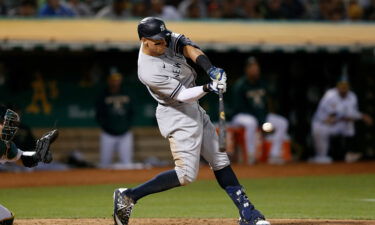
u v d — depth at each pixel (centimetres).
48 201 3850
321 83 7131
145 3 6975
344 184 4734
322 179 5091
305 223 2730
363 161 6700
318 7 7531
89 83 6769
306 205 3575
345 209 3384
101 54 6756
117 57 6800
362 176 5306
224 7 7112
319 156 6638
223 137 2247
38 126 6662
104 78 6800
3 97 6562
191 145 2414
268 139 6391
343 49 6612
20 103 6612
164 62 2381
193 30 6544
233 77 6969
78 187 4638
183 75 2428
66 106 6719
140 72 2395
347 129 6575
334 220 2847
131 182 4909
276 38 6531
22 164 2412
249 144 6091
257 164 6191
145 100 6881
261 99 6141
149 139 6862
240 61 6975
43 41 6075
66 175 5419
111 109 6028
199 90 2311
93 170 5850
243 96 6106
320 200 3816
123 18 6638
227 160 2494
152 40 2336
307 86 7106
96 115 6075
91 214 3234
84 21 6525
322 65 7112
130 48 6219
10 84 6575
